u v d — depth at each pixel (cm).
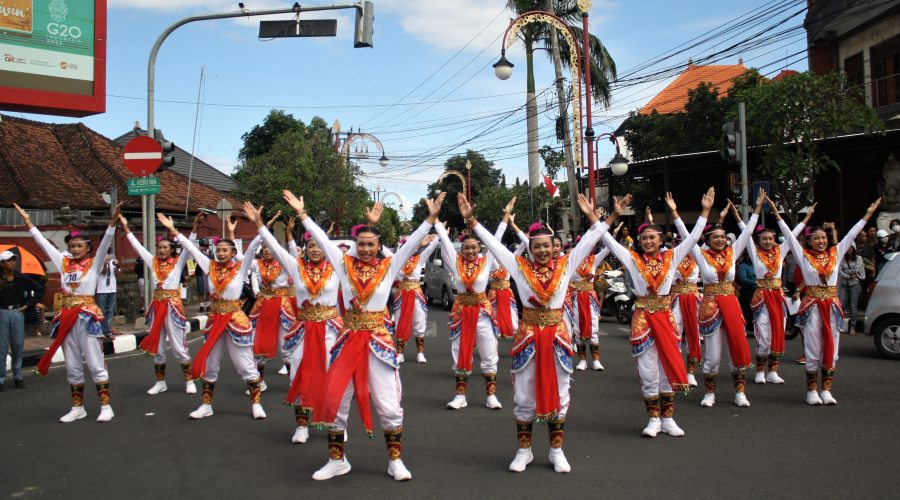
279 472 485
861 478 445
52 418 657
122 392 782
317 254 571
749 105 1381
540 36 2283
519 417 484
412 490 443
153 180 1150
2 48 1071
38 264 1174
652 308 571
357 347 463
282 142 2505
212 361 655
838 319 666
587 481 453
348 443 561
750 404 676
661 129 2422
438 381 831
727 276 672
